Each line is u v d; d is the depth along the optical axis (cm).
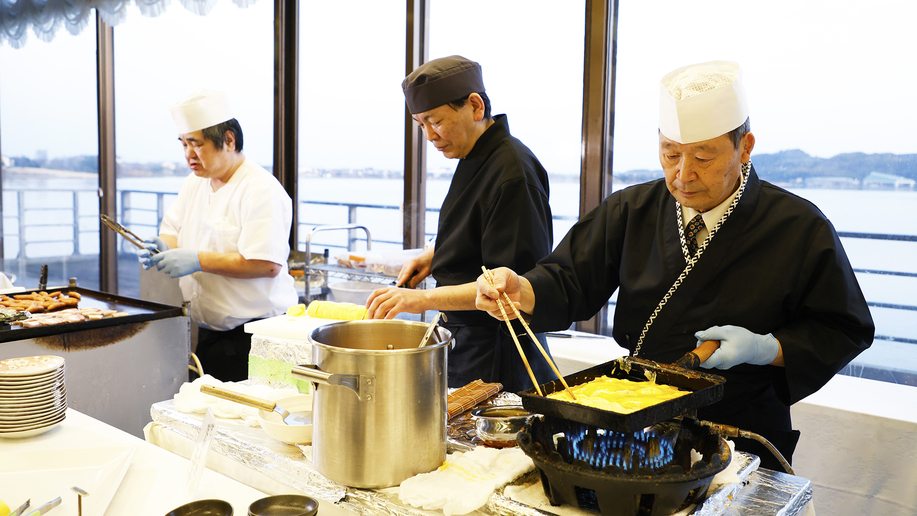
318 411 113
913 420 201
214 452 137
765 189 155
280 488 122
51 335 201
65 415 154
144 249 276
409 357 109
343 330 128
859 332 146
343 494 111
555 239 314
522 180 201
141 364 225
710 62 145
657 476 91
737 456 121
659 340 161
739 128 138
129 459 128
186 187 312
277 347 169
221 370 297
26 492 118
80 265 530
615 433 104
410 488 107
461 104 204
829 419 215
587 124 295
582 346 275
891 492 206
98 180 509
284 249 291
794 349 141
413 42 354
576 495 98
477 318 207
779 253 149
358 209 394
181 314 236
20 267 555
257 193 279
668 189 155
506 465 116
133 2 457
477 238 211
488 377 207
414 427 112
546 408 97
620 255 175
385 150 377
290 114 417
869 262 249
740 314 151
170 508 114
